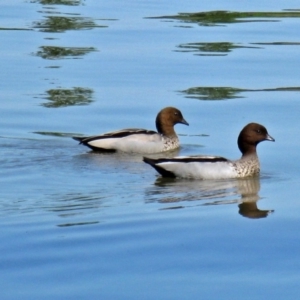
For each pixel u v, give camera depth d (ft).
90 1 123.75
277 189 53.52
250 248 41.57
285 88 78.23
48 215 47.16
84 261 39.65
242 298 35.65
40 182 54.24
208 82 80.43
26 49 93.40
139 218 46.68
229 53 92.43
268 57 90.53
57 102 73.87
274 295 35.94
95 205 49.39
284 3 122.83
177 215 47.39
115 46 95.30
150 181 55.47
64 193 51.98
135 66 86.28
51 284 36.94
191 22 108.68
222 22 109.19
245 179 56.13
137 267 38.93
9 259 39.91
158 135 64.85
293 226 45.21
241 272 38.37
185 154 63.93
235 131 67.00
